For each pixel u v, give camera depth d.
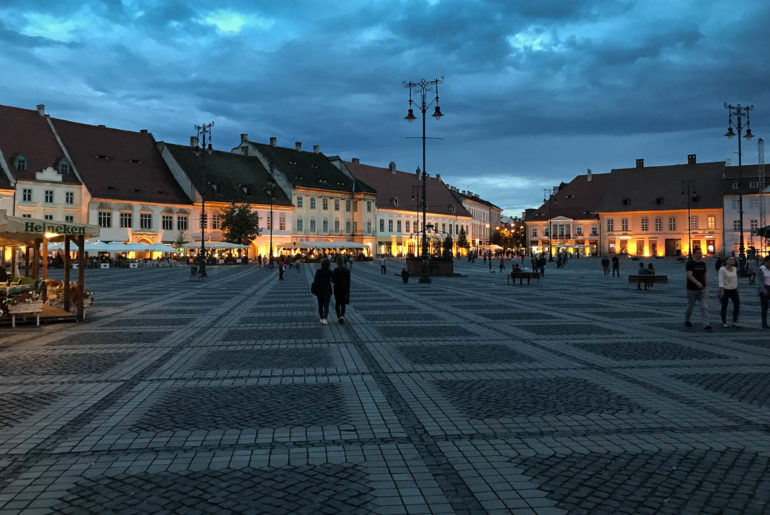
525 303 19.91
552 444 5.58
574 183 110.50
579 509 4.23
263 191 86.81
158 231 74.00
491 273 46.59
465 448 5.48
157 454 5.33
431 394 7.47
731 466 5.01
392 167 112.50
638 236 97.12
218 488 4.61
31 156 65.81
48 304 16.55
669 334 12.45
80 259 15.37
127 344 11.41
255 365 9.34
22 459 5.23
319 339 12.00
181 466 5.05
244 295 24.14
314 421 6.32
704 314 13.12
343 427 6.10
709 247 91.69
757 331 12.89
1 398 7.29
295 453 5.36
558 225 107.12
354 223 99.50
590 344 11.20
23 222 14.05
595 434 5.87
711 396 7.29
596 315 16.12
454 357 9.96
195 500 4.39
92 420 6.36
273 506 4.29
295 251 89.88
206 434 5.89
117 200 69.88
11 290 14.52
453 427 6.10
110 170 72.31
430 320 15.11
